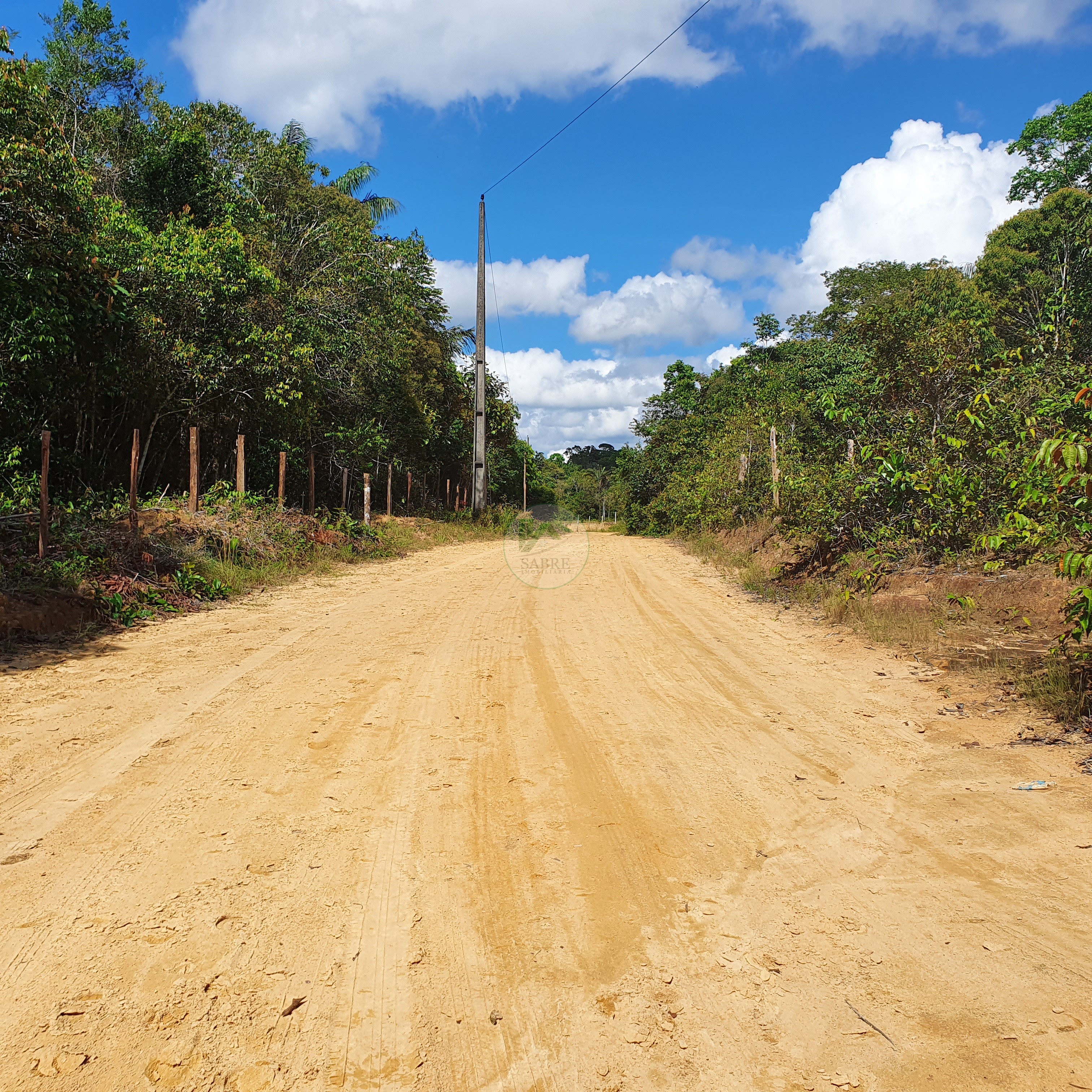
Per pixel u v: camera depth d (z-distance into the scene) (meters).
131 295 12.76
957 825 3.61
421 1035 2.29
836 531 10.16
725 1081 2.13
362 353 19.59
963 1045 2.23
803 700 5.62
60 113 16.81
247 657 6.78
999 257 26.75
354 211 22.61
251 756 4.43
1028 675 5.54
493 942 2.74
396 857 3.31
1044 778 4.06
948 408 9.93
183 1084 2.07
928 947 2.70
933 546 8.91
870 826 3.63
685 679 6.24
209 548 11.23
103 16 18.61
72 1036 2.23
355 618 8.79
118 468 14.41
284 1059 2.18
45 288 10.66
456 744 4.70
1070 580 6.65
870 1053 2.21
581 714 5.32
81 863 3.21
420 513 26.44
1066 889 3.05
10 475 10.49
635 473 29.56
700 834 3.57
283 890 3.04
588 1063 2.20
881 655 6.77
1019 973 2.54
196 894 2.99
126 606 8.30
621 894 3.06
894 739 4.75
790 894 3.06
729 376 32.62
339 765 4.33
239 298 14.95
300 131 21.88
